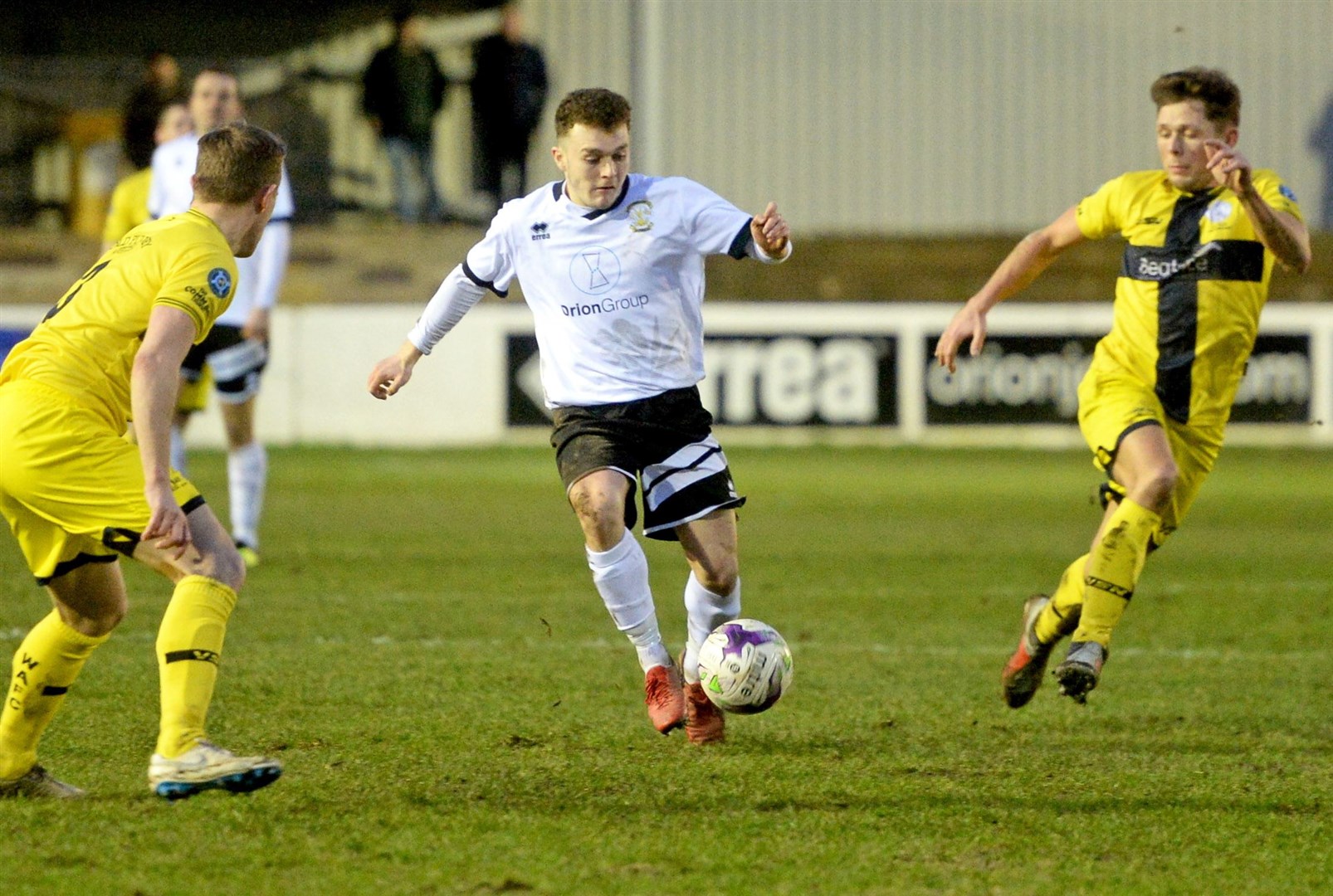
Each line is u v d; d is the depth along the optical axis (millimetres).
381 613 25406
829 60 64625
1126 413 18375
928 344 55219
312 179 66188
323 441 54844
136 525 13656
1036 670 18750
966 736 17703
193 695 13406
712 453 17172
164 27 71562
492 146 61438
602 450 16844
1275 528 39156
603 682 20359
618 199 16891
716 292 60219
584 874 12477
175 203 29875
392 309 55031
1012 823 14148
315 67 67312
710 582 17109
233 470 30844
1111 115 64438
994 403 55531
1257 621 26016
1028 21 64375
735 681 16266
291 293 60094
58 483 13602
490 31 68688
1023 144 64688
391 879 12297
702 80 64625
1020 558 33219
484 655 22062
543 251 17094
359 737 17141
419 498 42938
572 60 64500
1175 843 13641
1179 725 18391
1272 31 64000
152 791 14727
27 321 50875
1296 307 56188
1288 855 13375
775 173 64812
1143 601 28125
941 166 64875
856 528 38000
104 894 11859
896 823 14094
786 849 13250
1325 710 19281
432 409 55219
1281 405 55750
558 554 32750
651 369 16984
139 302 13891
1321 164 64312
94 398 13852
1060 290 59906
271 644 22609
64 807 14141
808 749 16938
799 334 54938
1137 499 17609
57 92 65500
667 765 16125
